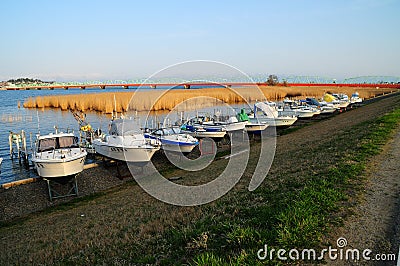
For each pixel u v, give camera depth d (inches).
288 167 421.4
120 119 637.9
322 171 336.5
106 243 252.8
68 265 221.9
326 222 208.2
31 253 266.8
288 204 239.6
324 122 1193.4
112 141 629.0
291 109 1314.0
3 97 3425.2
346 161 363.9
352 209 225.9
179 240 220.2
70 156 546.9
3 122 1440.7
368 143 451.8
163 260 193.8
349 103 1660.9
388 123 648.4
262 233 195.8
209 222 249.1
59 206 492.1
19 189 544.1
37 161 523.2
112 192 537.3
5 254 281.7
